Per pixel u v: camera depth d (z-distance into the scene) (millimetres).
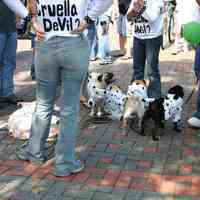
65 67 2842
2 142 3580
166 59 6961
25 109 3818
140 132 3748
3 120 4105
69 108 2922
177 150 3449
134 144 3557
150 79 4664
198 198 2740
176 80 5578
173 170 3113
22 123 3631
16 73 5945
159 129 3764
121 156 3330
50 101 3059
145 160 3268
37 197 2742
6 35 4387
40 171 3076
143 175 3033
